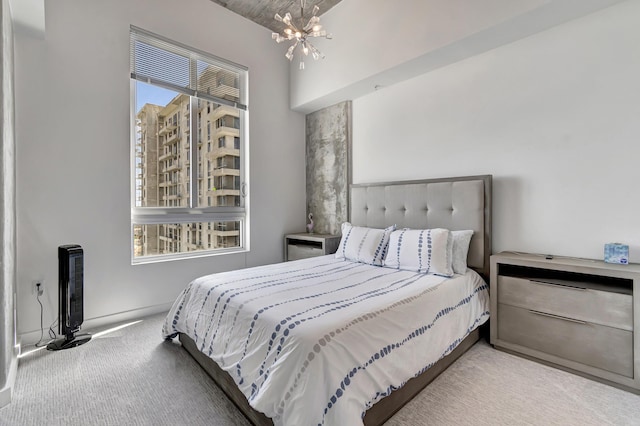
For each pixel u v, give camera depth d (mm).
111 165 2799
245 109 3863
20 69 2350
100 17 2729
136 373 1977
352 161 3953
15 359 2037
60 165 2539
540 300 2105
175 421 1538
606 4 2092
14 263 2230
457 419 1530
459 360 2141
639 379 1715
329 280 2234
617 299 1800
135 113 3020
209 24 3451
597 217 2191
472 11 2426
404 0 2887
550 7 2115
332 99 3916
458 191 2766
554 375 1941
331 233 4164
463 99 2875
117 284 2846
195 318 2064
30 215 2406
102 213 2752
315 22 2039
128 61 2895
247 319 1633
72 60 2586
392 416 1544
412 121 3281
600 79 2164
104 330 2662
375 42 3148
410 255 2568
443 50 2689
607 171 2146
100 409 1622
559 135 2346
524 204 2525
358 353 1359
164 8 3105
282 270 2580
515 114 2561
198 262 3416
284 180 4285
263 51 4000
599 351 1860
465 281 2334
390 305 1699
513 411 1593
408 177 3332
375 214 3455
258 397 1295
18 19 2166
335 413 1174
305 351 1269
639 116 2023
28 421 1530
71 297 2365
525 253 2477
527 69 2492
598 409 1607
